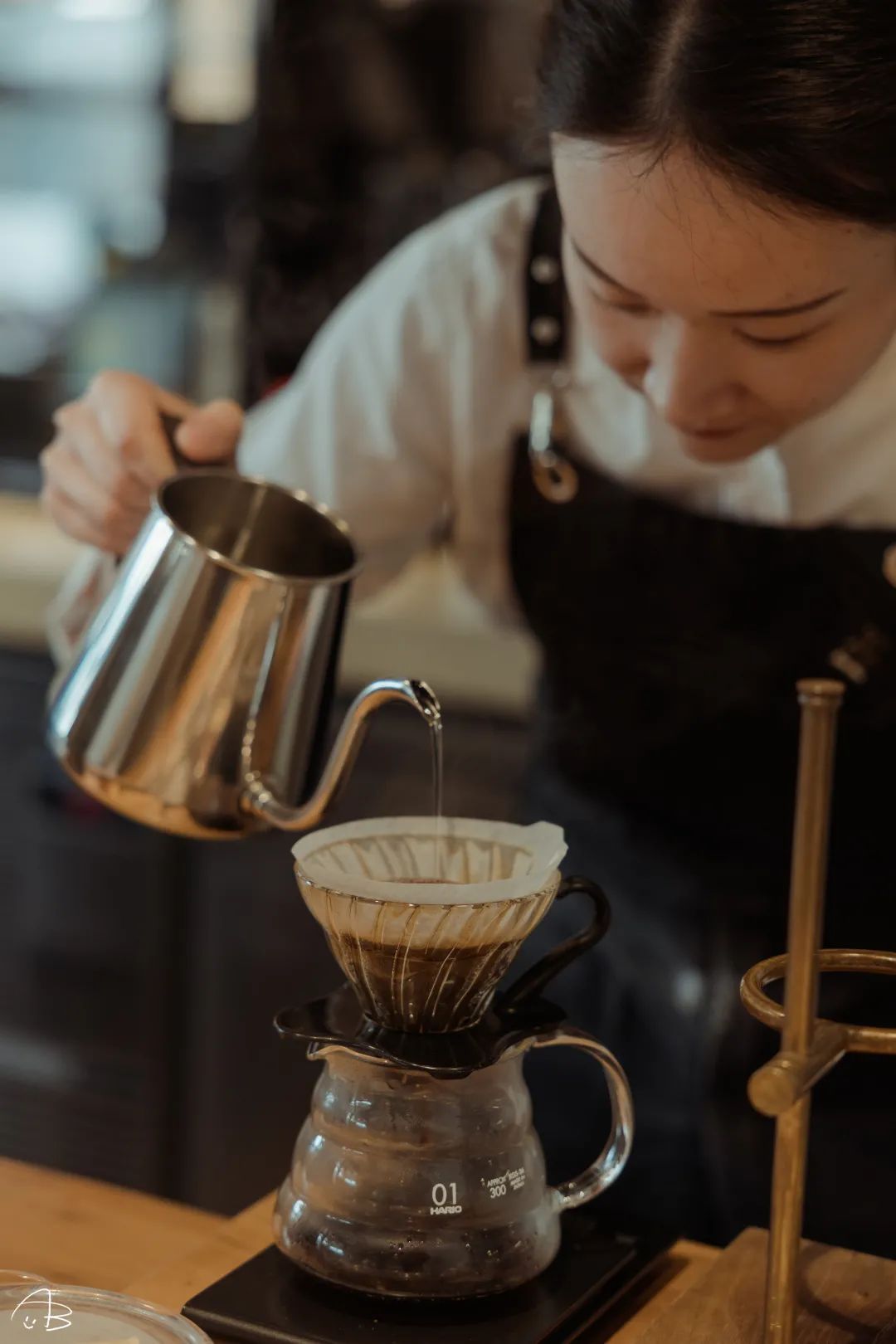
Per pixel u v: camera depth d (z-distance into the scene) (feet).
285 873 6.31
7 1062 6.92
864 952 2.12
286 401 4.27
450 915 1.98
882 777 3.69
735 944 3.75
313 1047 2.15
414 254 4.04
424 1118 2.11
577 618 4.00
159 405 3.15
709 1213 3.55
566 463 3.95
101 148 7.33
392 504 4.15
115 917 6.65
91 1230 2.51
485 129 6.52
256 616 2.59
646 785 3.92
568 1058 3.65
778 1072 1.77
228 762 2.62
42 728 6.70
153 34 7.14
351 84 6.61
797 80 2.18
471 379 3.93
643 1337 2.09
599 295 2.53
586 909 3.86
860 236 2.30
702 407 2.54
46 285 7.50
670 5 2.25
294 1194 2.21
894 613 3.70
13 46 7.32
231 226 7.06
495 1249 2.12
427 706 2.29
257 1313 2.11
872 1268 2.29
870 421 3.55
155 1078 6.66
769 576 3.78
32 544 7.45
